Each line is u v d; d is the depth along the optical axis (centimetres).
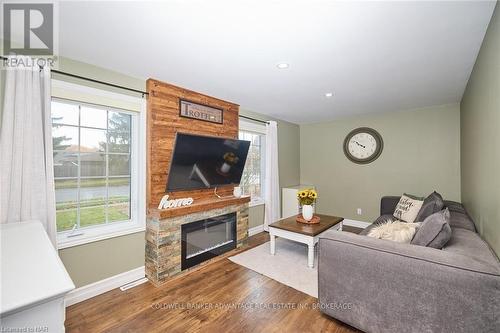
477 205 204
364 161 436
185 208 256
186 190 279
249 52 194
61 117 208
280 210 475
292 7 137
